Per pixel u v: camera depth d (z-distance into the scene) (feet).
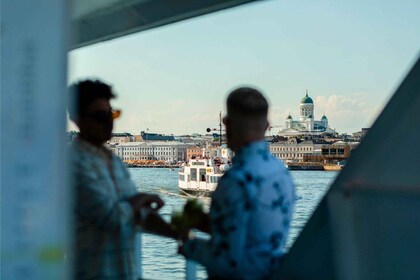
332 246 6.29
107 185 6.87
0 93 3.85
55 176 3.83
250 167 6.37
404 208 6.24
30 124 3.83
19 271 3.76
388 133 6.19
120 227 6.92
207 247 6.55
